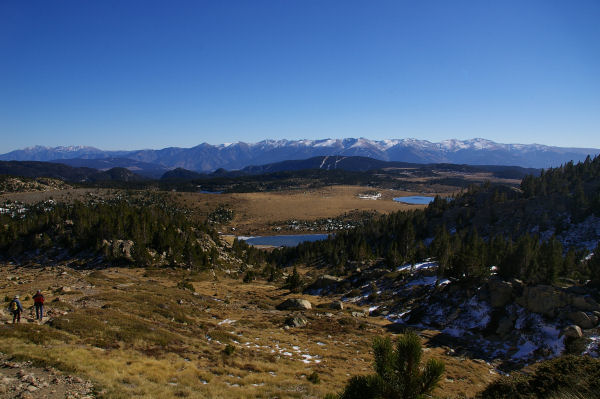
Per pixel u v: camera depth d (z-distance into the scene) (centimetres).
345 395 972
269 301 7012
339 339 4494
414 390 959
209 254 12494
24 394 1460
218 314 5062
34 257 12250
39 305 2727
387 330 5444
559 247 7494
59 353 2028
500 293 5547
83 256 11688
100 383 1752
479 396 1775
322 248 16875
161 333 3044
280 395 2123
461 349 4784
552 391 1470
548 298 4981
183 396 1827
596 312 4603
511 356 4547
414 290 7412
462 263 6431
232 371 2511
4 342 2059
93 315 3097
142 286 6112
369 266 11400
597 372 1489
